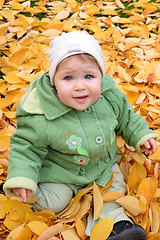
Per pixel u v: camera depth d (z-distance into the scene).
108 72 2.17
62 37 1.22
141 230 1.29
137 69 2.23
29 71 2.21
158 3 3.04
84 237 1.34
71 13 2.95
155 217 1.40
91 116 1.33
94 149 1.33
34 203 1.42
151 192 1.44
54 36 2.55
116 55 2.38
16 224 1.37
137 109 2.01
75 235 1.33
